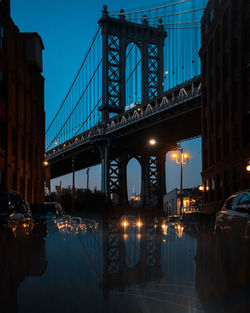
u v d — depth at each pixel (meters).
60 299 4.94
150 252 9.74
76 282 5.98
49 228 17.17
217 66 47.53
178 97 85.50
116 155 122.88
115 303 4.75
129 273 6.74
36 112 45.88
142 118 97.75
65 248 10.32
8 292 5.32
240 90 38.22
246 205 11.36
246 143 37.50
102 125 114.31
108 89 115.81
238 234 11.57
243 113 37.91
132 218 55.78
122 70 118.81
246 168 36.12
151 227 24.08
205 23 54.66
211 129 50.19
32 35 42.78
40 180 47.88
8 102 34.56
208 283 5.88
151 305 4.66
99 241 12.59
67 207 88.44
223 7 44.06
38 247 10.46
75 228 19.61
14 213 13.95
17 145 37.41
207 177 51.09
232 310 4.43
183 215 27.95
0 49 32.91
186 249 10.34
